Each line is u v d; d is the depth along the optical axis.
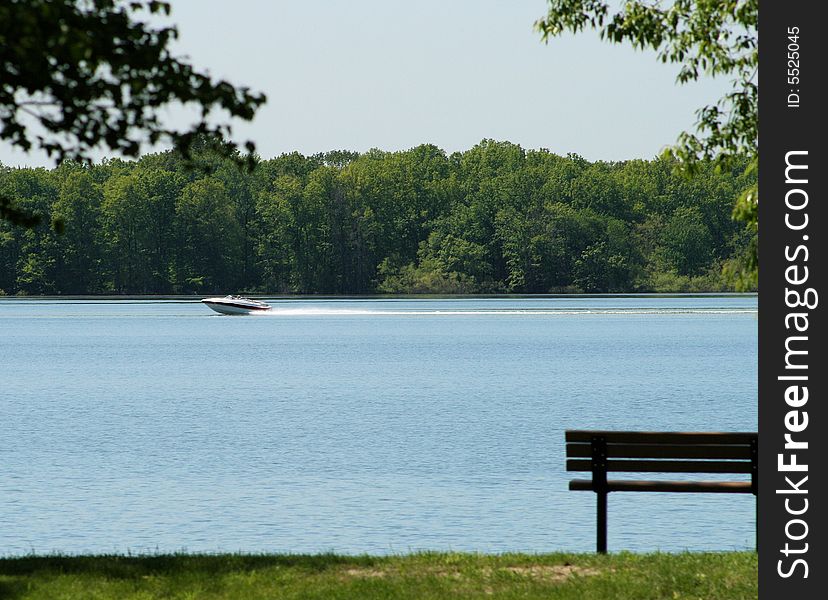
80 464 103.94
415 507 81.94
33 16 30.64
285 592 40.81
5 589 41.41
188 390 183.75
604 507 48.38
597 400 165.88
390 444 116.81
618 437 48.03
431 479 94.62
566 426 133.38
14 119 36.00
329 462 104.56
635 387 187.25
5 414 148.50
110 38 33.56
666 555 47.09
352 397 171.12
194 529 74.69
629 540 70.94
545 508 81.62
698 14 51.00
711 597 39.84
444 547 68.88
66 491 89.19
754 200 49.81
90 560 46.44
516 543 70.00
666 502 83.75
